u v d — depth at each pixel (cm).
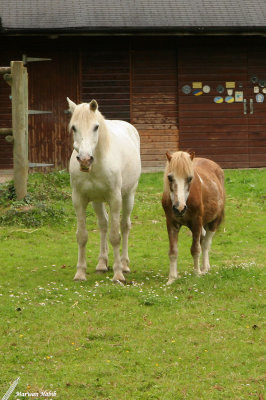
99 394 520
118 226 845
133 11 1859
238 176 1719
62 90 1867
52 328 661
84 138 766
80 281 853
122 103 1886
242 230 1210
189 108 1902
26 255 1022
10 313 700
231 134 1916
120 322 678
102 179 819
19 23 1758
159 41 1883
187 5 1909
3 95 1859
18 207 1247
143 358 584
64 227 1212
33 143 1862
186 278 824
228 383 535
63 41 1858
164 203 816
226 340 622
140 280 870
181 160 764
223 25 1792
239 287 780
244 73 1909
